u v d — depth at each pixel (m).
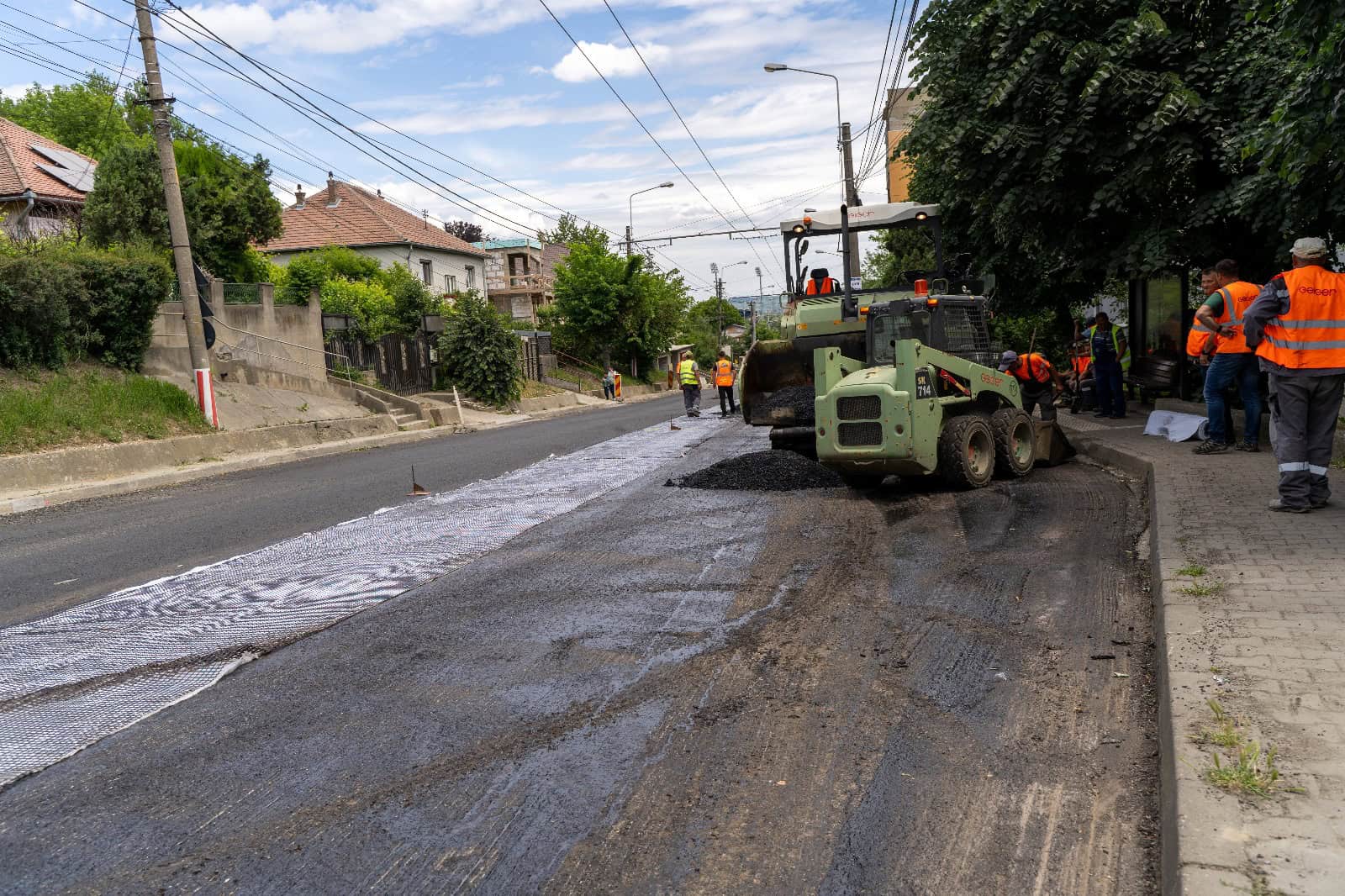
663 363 61.28
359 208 45.56
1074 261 12.49
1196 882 2.38
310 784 3.56
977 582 5.88
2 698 4.62
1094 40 10.77
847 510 8.38
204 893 2.88
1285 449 6.25
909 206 11.15
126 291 16.39
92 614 6.17
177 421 16.02
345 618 5.72
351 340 24.66
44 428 13.59
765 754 3.65
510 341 29.06
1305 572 4.90
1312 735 3.12
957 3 12.38
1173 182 11.26
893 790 3.33
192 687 4.66
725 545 7.24
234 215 23.59
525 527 8.30
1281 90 9.48
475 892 2.83
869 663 4.56
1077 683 4.23
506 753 3.75
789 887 2.78
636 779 3.48
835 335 11.23
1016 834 3.02
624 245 47.72
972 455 9.16
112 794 3.55
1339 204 8.92
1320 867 2.40
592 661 4.77
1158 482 7.75
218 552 8.05
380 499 10.66
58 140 38.62
